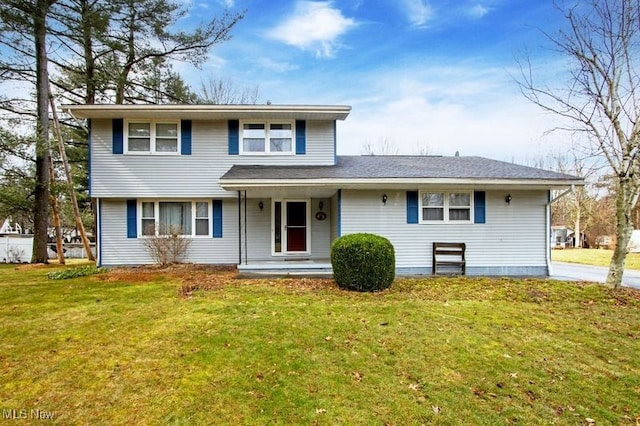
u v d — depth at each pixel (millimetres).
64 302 6840
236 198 12086
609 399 3727
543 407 3553
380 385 3850
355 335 5176
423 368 4246
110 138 11570
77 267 12180
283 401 3527
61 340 4902
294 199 12211
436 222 10672
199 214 12094
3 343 4801
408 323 5723
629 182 8117
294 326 5473
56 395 3582
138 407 3406
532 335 5379
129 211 11750
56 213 14203
